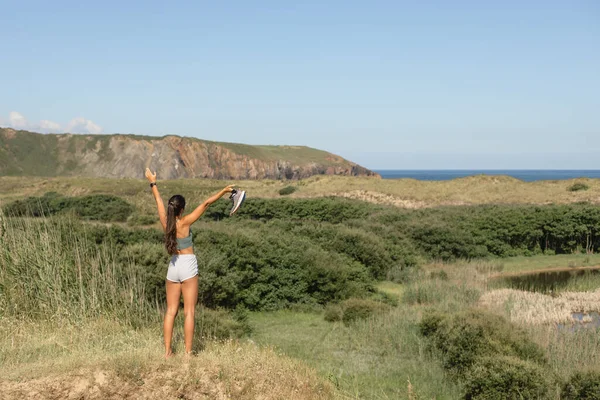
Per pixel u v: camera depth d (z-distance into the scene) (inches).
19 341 309.7
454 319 434.9
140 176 6338.6
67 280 385.4
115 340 323.0
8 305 358.6
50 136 6801.2
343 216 1596.9
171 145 6683.1
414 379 381.4
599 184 2090.3
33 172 6171.3
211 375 244.2
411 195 2098.9
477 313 450.6
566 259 1132.5
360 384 362.6
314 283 673.6
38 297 369.4
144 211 1780.3
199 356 264.4
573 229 1211.2
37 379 222.7
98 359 249.1
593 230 1226.6
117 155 6525.6
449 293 689.0
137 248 582.6
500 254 1174.3
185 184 2763.3
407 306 616.4
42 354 292.2
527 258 1153.4
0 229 399.2
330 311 591.5
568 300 701.3
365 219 1449.3
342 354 443.8
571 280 863.7
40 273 378.6
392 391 356.8
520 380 328.2
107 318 370.3
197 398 228.7
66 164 6427.2
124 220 1626.5
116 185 2731.3
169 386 227.9
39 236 411.2
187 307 257.4
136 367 232.7
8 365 256.8
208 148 6973.4
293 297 655.8
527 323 526.3
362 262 852.0
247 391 244.4
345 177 2588.6
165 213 258.5
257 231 891.4
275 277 657.6
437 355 429.4
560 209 1307.8
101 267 447.5
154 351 266.4
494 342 391.5
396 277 853.2
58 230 437.4
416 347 452.8
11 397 206.5
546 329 506.9
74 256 415.8
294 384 283.7
